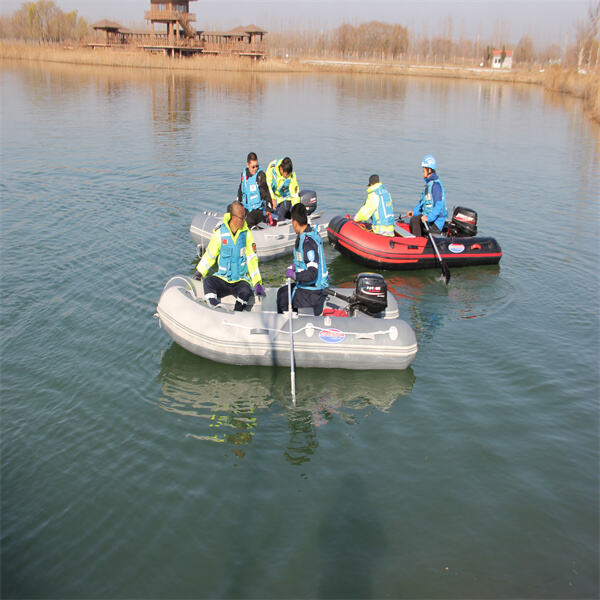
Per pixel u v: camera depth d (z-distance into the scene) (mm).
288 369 5828
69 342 6051
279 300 5988
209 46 59500
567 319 6949
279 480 4230
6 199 11211
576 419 5000
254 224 8859
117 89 32781
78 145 16969
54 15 86625
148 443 4594
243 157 16203
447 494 4121
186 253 8680
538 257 9156
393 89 41562
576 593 3352
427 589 3354
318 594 3305
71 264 8070
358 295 6020
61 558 3516
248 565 3496
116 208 10945
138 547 3611
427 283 8078
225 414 5035
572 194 13219
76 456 4406
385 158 16859
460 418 5008
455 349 6184
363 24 94000
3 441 4531
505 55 77188
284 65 56719
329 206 11812
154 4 57094
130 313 6727
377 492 4129
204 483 4180
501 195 13031
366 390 5461
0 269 7770
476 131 23047
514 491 4164
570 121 26719
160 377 5555
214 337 5711
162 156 15938
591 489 4199
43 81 35031
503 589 3367
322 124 23391
